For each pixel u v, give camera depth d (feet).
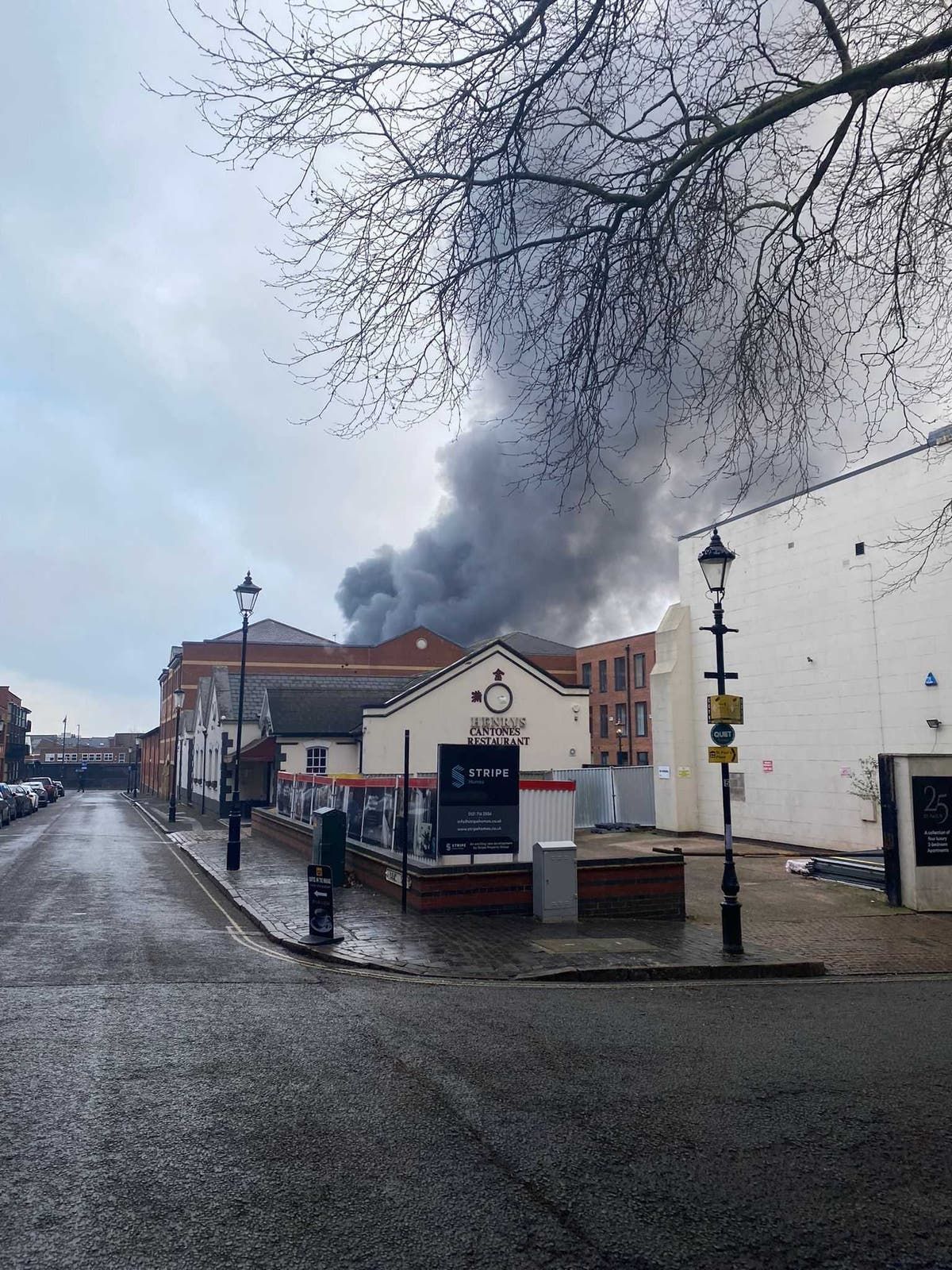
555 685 107.96
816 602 79.56
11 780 309.42
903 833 49.83
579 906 44.32
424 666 222.28
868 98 21.68
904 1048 23.61
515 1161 15.55
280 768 115.44
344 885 54.34
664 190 22.79
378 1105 18.17
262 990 29.07
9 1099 18.20
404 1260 12.26
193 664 214.07
